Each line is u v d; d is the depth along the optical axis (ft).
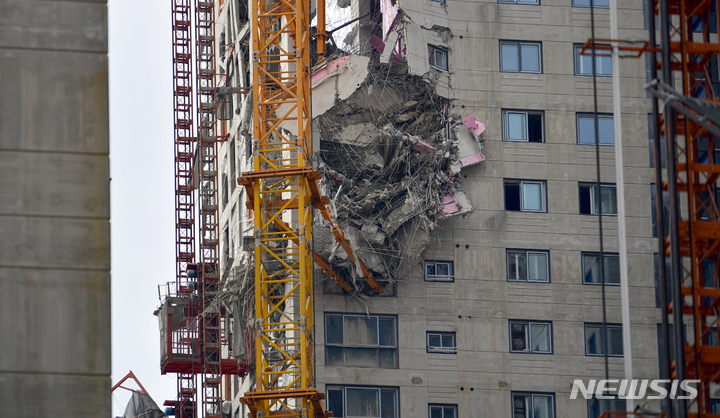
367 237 494.59
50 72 317.22
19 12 319.27
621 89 540.11
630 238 524.11
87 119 316.19
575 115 534.37
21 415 298.15
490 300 511.40
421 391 498.28
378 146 504.43
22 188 310.24
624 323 342.64
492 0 540.52
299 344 458.91
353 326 500.33
